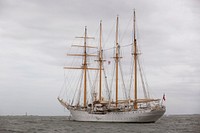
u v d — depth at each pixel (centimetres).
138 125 13038
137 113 13550
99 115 14750
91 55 16738
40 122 18050
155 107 13562
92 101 15575
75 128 11981
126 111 13862
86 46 16812
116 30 15300
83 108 16050
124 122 13975
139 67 14350
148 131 10812
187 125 15112
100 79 15912
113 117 14288
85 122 15125
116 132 10356
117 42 15262
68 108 16625
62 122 16662
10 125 14712
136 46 14288
